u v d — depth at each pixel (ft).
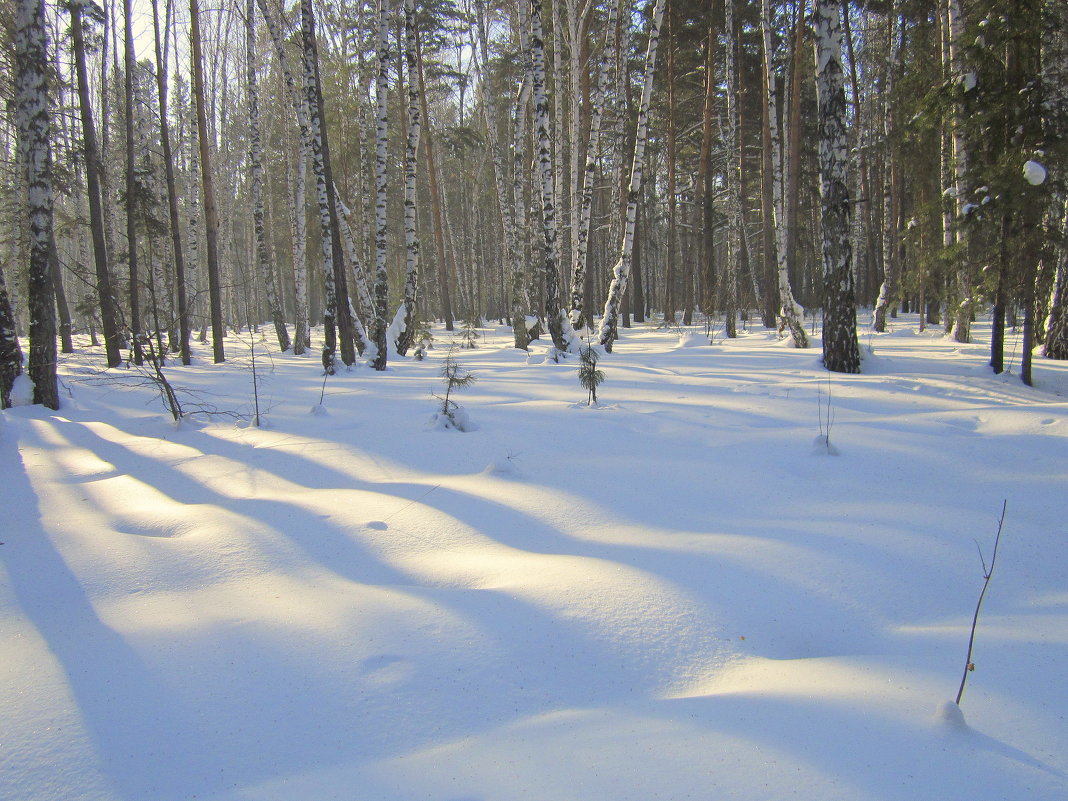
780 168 45.96
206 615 9.70
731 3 62.28
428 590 10.50
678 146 95.25
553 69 66.80
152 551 12.19
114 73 65.57
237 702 7.56
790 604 9.95
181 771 6.44
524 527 13.42
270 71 89.92
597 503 14.74
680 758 6.22
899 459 16.85
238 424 23.54
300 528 13.30
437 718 7.21
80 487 16.39
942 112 28.58
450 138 98.37
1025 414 19.66
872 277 86.94
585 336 50.01
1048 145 25.81
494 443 20.07
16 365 27.40
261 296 146.82
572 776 6.03
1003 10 26.11
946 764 6.00
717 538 12.49
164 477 17.25
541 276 68.08
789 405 24.18
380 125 43.04
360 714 7.30
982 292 29.53
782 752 6.23
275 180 107.04
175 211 46.88
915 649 8.61
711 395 26.86
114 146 78.43
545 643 8.75
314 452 19.42
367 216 77.51
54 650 8.75
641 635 8.96
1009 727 6.61
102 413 26.37
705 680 7.99
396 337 54.24
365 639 8.91
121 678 8.06
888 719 6.75
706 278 68.33
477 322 88.33
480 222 129.08
